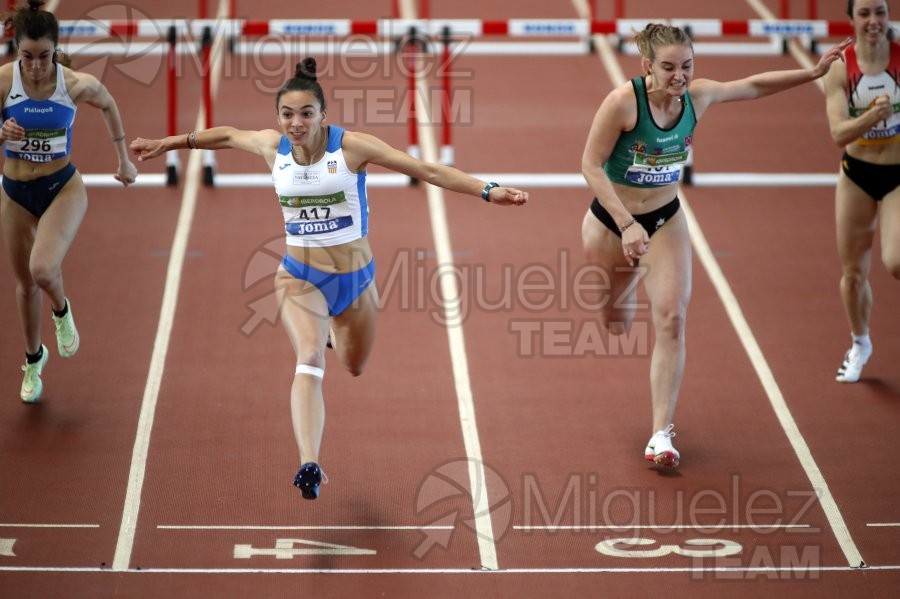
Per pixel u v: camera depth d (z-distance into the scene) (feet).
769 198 116.37
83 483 70.54
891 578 62.85
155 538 65.26
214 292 96.17
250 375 84.38
